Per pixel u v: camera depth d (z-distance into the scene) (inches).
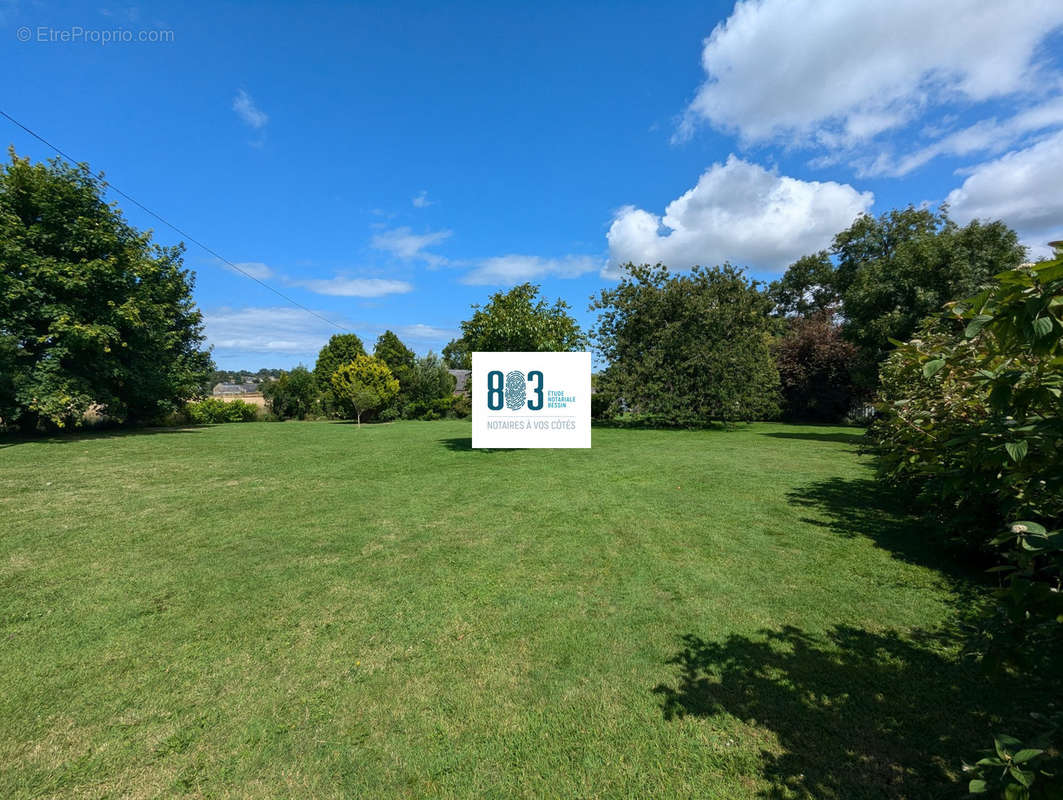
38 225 544.7
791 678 95.3
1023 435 54.3
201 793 68.7
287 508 230.7
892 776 70.2
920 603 127.5
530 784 70.2
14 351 513.0
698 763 73.7
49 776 71.7
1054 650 52.8
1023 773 41.0
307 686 93.9
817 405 893.2
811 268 1294.3
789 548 171.6
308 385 1139.3
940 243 477.1
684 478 300.5
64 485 282.5
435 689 92.9
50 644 109.0
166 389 698.2
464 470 335.6
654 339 729.6
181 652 106.1
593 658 103.3
